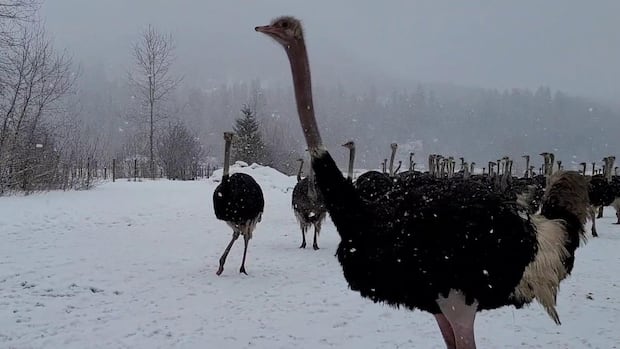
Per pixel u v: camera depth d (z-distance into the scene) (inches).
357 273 154.9
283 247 412.8
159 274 308.0
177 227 486.6
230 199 310.2
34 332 207.5
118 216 529.3
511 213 150.6
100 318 227.0
